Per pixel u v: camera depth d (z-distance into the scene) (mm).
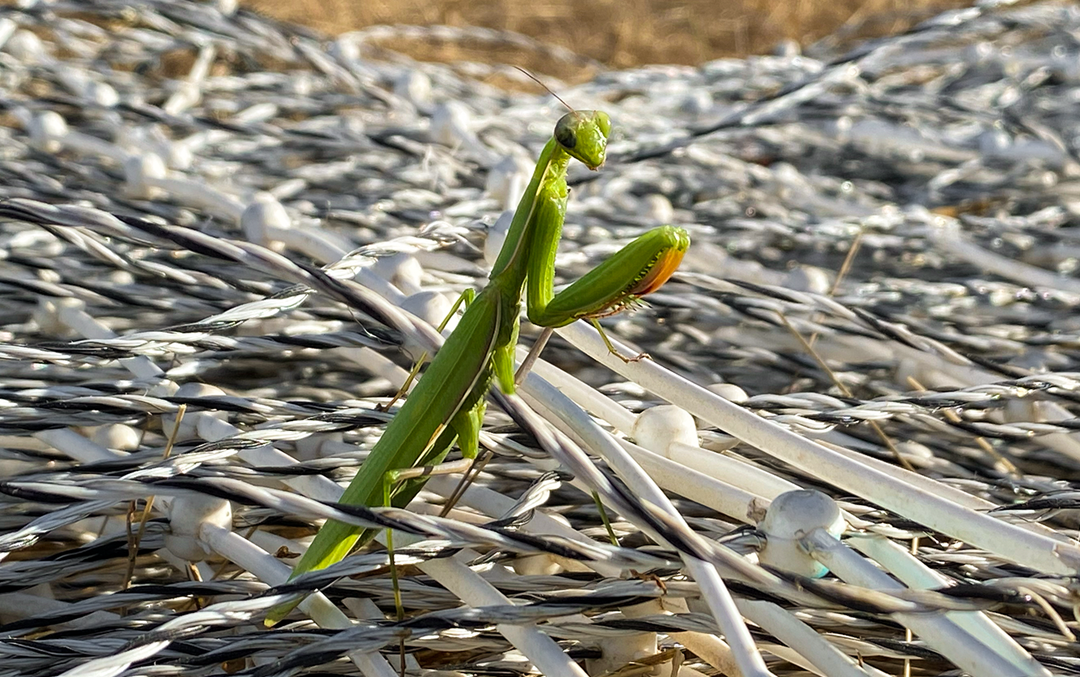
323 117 572
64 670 305
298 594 298
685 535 296
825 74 485
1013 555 296
